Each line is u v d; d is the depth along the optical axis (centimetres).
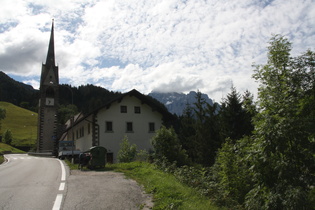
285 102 620
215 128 2911
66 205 733
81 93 16100
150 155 2189
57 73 5706
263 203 640
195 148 3114
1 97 15962
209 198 846
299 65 652
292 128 579
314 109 607
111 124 3172
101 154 1702
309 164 584
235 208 796
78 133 4147
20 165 2270
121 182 1094
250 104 727
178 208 679
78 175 1352
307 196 560
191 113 3994
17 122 11056
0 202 772
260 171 643
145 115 3350
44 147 5347
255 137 704
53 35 5984
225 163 953
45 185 1050
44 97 5544
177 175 1231
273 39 709
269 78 684
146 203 748
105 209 693
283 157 608
